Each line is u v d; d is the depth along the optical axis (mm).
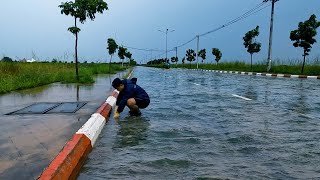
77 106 8555
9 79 14148
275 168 4121
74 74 20547
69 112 7566
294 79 26062
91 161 4398
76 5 17625
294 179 3756
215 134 5988
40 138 5031
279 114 8352
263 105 10102
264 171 4004
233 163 4297
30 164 3822
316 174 3922
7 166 3758
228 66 58594
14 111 7762
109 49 42750
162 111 8727
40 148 4480
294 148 5059
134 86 8039
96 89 13789
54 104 8977
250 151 4875
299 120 7512
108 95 11352
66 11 17875
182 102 10742
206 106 9789
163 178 3746
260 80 24344
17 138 5035
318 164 4297
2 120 6586
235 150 4918
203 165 4211
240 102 10820
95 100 9906
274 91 14922
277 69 38812
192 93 13977
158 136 5812
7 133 5395
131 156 4602
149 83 21016
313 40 32156
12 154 4211
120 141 5477
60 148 4469
